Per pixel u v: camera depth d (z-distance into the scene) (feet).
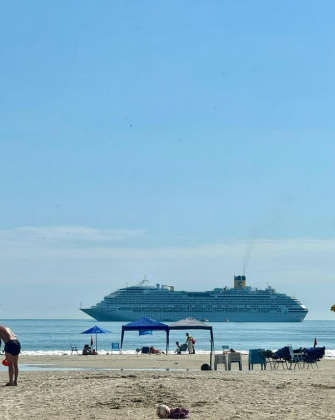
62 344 481.87
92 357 226.79
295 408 72.28
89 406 74.79
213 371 143.23
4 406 75.25
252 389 89.92
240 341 552.00
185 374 124.36
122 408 73.41
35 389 92.99
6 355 100.37
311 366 172.35
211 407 73.56
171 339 586.45
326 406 73.97
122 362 197.36
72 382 103.35
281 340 576.61
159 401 78.07
